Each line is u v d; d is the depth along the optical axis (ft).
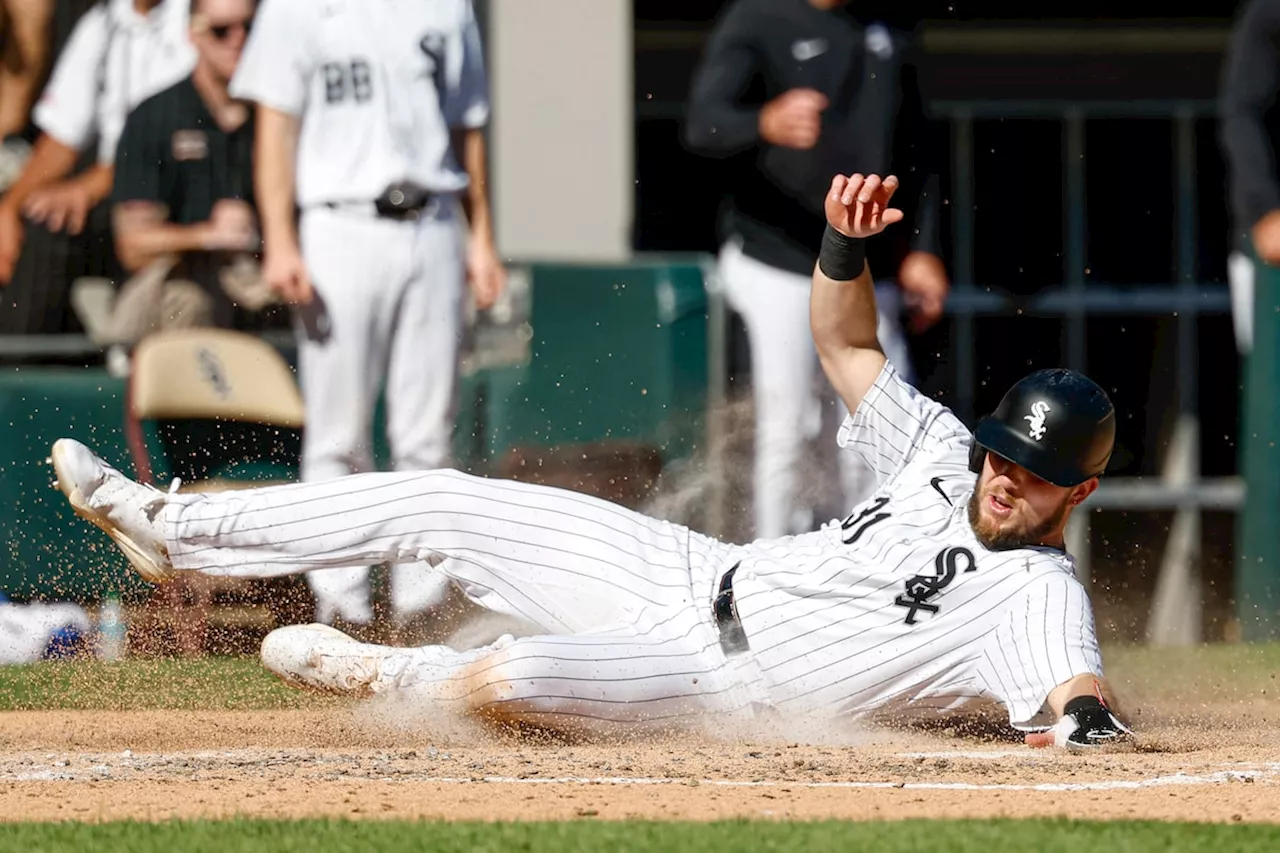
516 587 50.31
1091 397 45.75
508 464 87.71
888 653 46.62
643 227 106.11
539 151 99.25
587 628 49.98
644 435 89.71
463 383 86.33
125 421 83.97
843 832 33.04
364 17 79.61
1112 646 91.97
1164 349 109.70
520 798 38.06
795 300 89.30
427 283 80.89
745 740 47.80
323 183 79.71
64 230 88.33
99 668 67.15
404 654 48.96
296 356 86.99
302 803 37.58
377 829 33.45
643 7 106.01
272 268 80.38
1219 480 108.68
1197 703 61.77
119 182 87.81
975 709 47.78
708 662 47.67
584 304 89.20
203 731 51.60
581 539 49.98
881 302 91.30
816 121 87.76
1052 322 108.99
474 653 48.65
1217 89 112.27
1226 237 111.34
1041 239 110.22
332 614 74.90
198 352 82.43
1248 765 42.75
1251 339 101.86
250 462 82.79
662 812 36.22
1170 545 106.63
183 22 87.61
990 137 110.63
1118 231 110.93
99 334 88.58
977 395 108.06
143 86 87.97
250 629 73.56
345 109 79.77
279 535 50.55
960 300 108.27
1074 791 39.09
